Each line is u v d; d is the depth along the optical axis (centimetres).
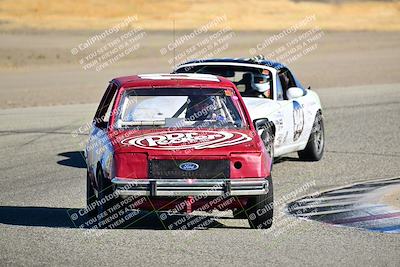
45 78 9806
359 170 3931
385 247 2409
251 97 3844
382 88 8181
